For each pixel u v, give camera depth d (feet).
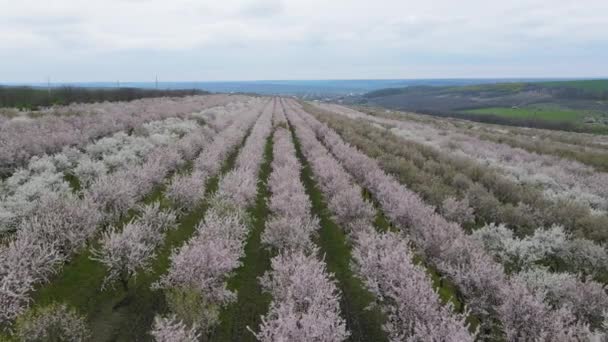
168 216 51.21
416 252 48.06
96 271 45.83
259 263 50.90
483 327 37.01
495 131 239.09
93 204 47.26
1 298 32.65
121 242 40.63
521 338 32.30
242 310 40.52
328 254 54.90
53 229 41.42
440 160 110.83
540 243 50.29
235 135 130.11
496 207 65.67
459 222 63.26
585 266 48.08
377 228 63.93
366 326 38.99
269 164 107.76
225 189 63.31
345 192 61.16
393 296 35.01
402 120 292.20
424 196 72.84
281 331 28.91
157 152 86.17
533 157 126.41
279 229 49.01
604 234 54.44
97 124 116.16
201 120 166.81
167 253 51.31
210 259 38.24
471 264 40.47
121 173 64.59
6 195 57.62
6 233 47.55
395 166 91.61
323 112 272.10
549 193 80.64
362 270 40.81
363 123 205.36
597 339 30.27
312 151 108.78
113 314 38.17
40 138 87.40
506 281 39.27
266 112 268.21
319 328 28.66
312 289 35.01
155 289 41.81
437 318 31.89
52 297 39.93
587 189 85.76
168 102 255.70
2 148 73.72
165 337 28.63
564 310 32.83
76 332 32.55
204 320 34.60
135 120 138.10
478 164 102.63
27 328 31.09
